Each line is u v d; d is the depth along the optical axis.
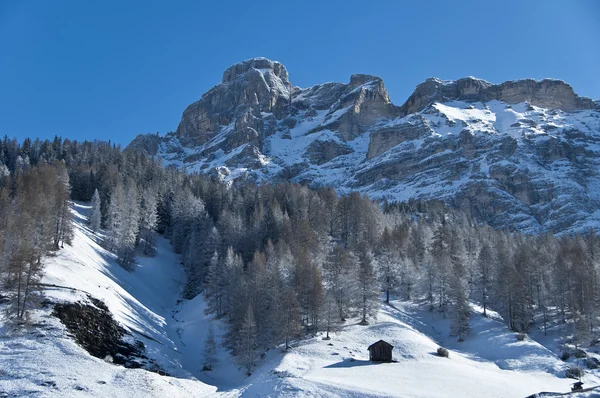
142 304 106.31
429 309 113.19
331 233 163.88
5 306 69.94
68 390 54.88
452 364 75.94
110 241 129.12
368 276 101.62
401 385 61.94
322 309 92.31
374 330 93.94
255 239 132.75
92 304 77.94
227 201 180.25
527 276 116.50
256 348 85.75
